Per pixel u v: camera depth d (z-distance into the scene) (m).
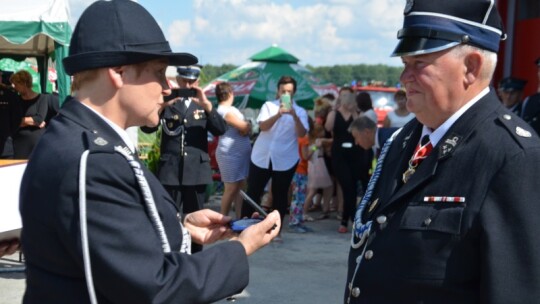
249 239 1.89
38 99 7.13
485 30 1.86
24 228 1.73
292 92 6.79
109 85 1.75
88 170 1.63
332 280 5.58
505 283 1.68
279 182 6.71
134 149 1.83
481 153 1.79
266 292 5.20
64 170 1.64
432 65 1.86
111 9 1.76
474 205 1.76
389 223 1.93
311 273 5.79
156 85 1.81
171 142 5.61
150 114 1.81
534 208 1.70
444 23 1.84
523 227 1.69
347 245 6.96
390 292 1.87
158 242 1.69
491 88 1.94
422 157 1.95
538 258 1.67
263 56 12.39
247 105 11.70
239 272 1.82
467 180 1.79
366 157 7.52
